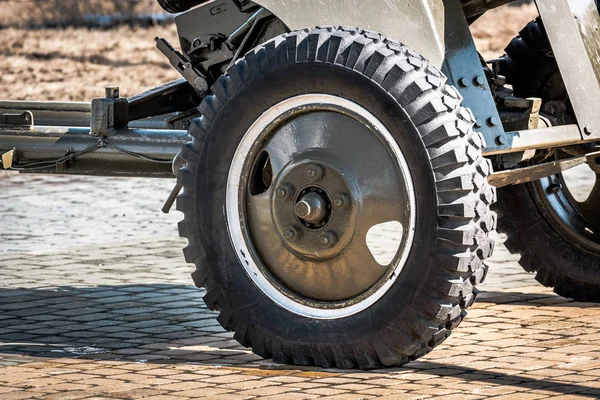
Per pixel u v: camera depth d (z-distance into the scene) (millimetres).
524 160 10852
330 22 8977
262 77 8586
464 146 8109
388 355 8297
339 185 8375
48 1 40219
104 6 40031
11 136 10789
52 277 12430
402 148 8156
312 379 8195
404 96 8148
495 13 35250
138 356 9008
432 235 8070
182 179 8875
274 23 10305
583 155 10273
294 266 8586
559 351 9086
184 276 12555
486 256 8305
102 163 10617
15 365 8719
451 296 8062
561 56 9648
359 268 8391
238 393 7809
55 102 12648
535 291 11695
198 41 10703
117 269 12930
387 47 8367
